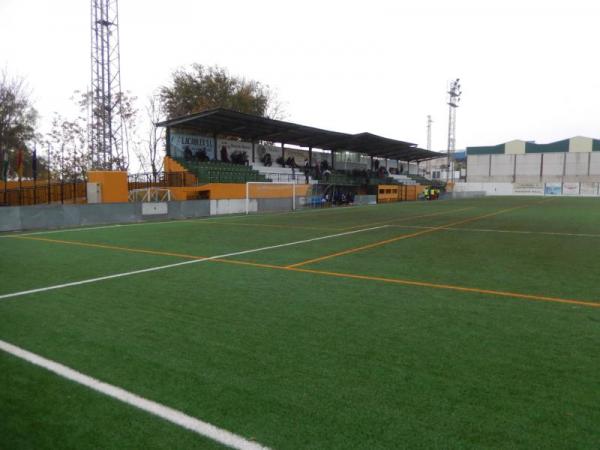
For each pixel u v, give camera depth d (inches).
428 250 430.3
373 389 135.4
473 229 640.4
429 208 1217.4
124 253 402.9
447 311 220.7
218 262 358.0
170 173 1050.7
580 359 158.7
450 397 130.2
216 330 191.0
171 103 1750.7
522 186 2546.8
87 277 298.4
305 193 1259.8
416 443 106.8
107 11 1425.9
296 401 128.1
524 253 413.7
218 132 1258.6
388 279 296.5
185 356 162.2
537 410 122.5
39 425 117.0
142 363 155.9
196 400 129.0
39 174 1502.2
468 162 2952.8
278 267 337.7
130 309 223.0
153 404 126.7
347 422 116.6
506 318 208.7
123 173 783.7
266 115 1983.3
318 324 199.6
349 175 1713.8
